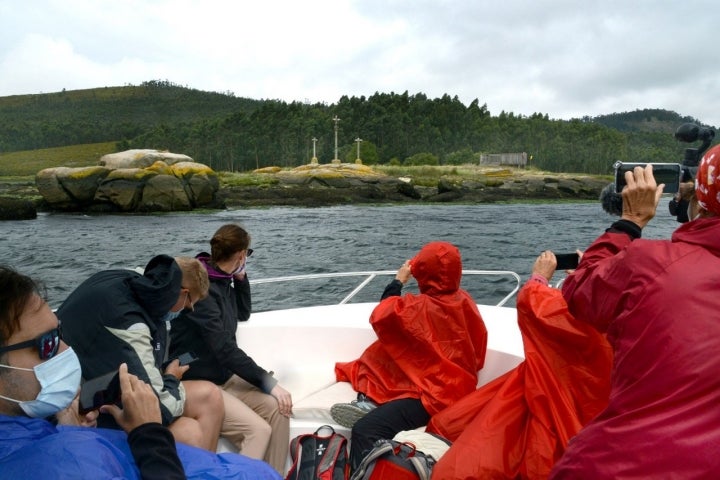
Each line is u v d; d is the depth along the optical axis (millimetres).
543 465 1865
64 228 32094
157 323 2086
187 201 46500
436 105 190875
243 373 2574
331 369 3209
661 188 1569
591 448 1164
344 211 47719
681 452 1021
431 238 27016
